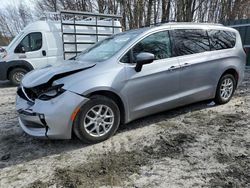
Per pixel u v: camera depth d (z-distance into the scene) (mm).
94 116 3494
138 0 15930
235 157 3131
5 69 8641
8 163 3158
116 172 2875
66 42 9180
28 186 2676
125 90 3670
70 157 3250
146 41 4008
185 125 4223
